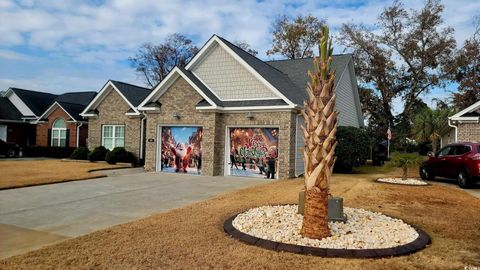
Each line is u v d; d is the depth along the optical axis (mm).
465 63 31562
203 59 17859
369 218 7199
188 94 17250
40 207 8922
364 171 20078
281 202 9234
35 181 13125
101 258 4832
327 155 5617
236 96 16969
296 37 38219
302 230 5840
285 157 15109
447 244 5617
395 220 7137
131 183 13617
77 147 25406
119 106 22625
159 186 12836
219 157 16625
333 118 5582
